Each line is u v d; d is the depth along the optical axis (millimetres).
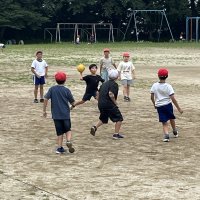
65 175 10219
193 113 18266
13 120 16578
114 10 96188
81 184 9617
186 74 33719
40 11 96000
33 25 93625
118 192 9141
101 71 20797
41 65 20609
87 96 18047
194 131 14945
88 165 11000
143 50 62219
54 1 95500
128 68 21281
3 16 90062
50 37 98688
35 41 94625
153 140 13648
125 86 21281
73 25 98750
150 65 40875
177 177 10078
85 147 12773
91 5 98250
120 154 12023
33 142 13328
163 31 101562
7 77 30766
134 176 10148
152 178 10016
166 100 13523
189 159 11531
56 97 11984
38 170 10594
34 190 9258
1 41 92875
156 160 11438
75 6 95312
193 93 24094
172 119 13773
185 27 102250
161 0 98688
